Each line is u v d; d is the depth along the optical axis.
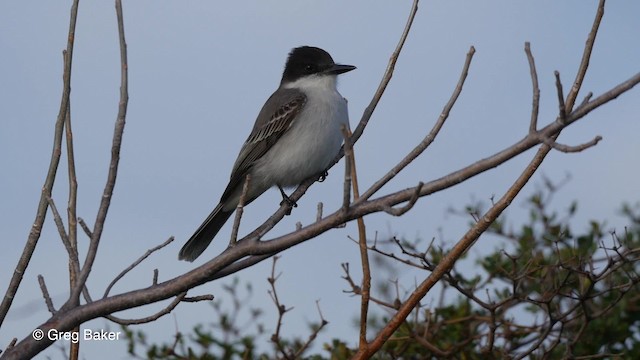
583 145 7.12
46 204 7.78
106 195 7.72
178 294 7.96
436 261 12.42
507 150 7.51
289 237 8.07
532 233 12.91
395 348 12.45
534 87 7.44
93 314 7.71
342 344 12.46
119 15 7.82
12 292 7.62
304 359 12.57
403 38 9.48
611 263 11.20
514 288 11.30
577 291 12.59
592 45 7.49
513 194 7.89
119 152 7.70
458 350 12.35
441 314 12.74
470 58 8.31
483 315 12.75
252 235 9.28
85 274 7.71
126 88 7.71
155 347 12.55
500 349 12.17
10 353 7.41
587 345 12.47
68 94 7.95
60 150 7.88
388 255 10.77
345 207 7.90
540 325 12.25
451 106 8.27
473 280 12.72
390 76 9.51
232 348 12.50
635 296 12.92
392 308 11.45
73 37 8.04
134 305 7.85
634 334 13.00
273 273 11.10
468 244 8.00
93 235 7.76
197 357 12.47
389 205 7.86
